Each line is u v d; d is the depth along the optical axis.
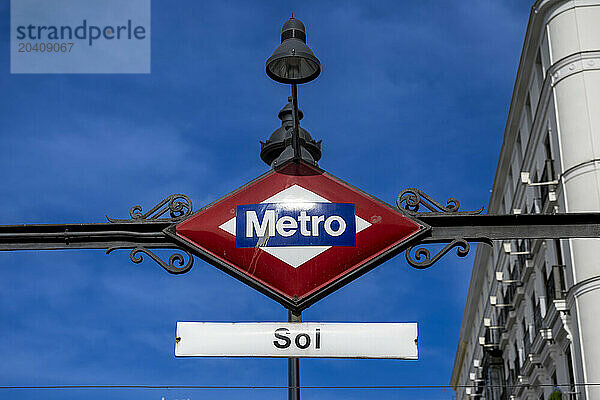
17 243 5.14
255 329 4.84
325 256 5.04
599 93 26.78
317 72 5.67
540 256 30.20
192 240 5.09
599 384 23.12
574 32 27.42
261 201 5.16
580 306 25.41
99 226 5.17
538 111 29.50
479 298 48.16
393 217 5.12
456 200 5.18
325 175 5.24
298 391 5.57
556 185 27.72
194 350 4.79
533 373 31.33
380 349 4.79
